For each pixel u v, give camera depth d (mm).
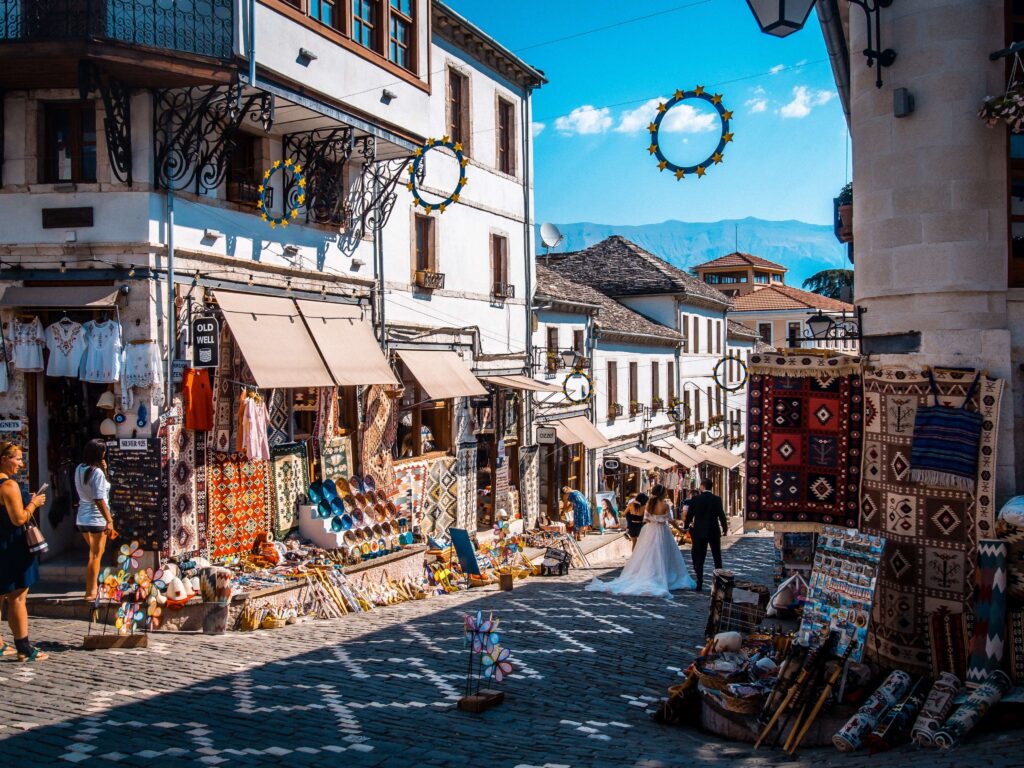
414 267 19438
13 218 12562
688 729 7859
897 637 8203
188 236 13148
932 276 8359
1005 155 8266
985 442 7992
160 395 12547
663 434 37531
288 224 15289
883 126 8688
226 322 13344
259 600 11906
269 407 14633
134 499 12555
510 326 24188
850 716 7207
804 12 7734
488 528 22922
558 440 26750
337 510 15586
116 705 7676
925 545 8125
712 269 71875
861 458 8602
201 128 13367
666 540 16094
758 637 8867
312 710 7762
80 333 12344
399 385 17188
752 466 8742
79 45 11234
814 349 8844
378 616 13000
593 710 8242
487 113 23047
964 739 6586
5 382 12492
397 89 16375
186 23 12328
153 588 11211
